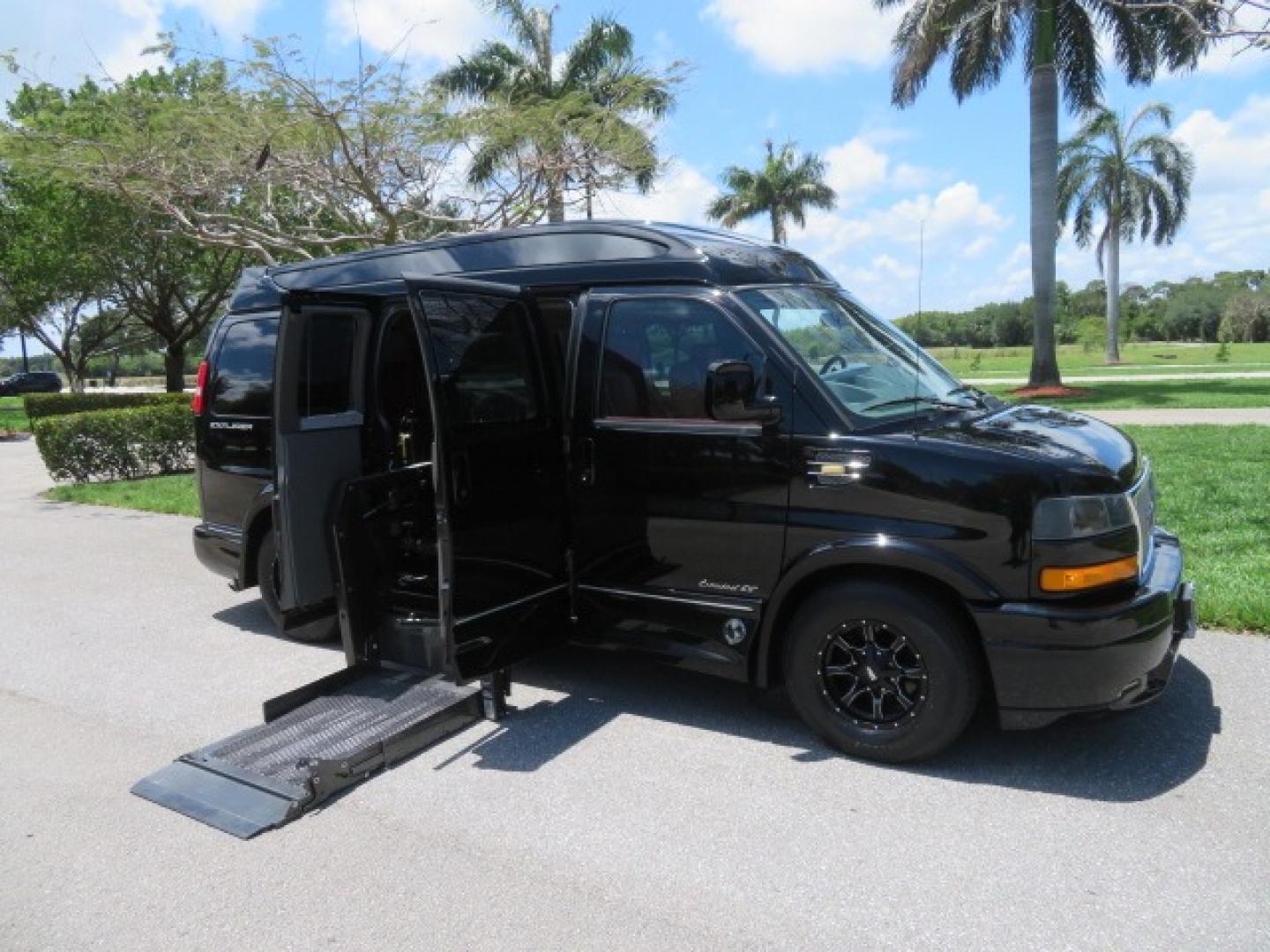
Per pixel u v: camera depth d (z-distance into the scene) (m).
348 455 5.23
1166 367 39.47
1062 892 3.22
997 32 22.19
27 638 6.41
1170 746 4.26
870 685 4.14
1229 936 2.97
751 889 3.29
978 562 3.82
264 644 6.21
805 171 41.59
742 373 4.05
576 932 3.08
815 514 4.14
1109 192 43.62
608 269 4.80
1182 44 20.42
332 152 14.20
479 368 4.40
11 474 16.67
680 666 4.59
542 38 20.86
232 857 3.60
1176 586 4.16
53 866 3.57
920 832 3.62
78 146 13.94
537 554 4.69
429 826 3.79
